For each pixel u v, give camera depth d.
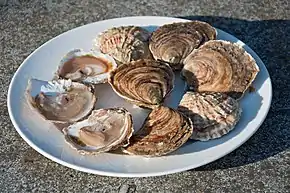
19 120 0.67
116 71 0.71
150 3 0.97
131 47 0.75
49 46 0.78
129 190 0.64
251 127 0.65
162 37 0.76
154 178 0.65
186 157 0.62
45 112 0.68
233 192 0.63
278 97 0.75
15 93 0.71
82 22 0.94
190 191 0.63
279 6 0.94
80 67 0.74
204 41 0.76
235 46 0.73
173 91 0.71
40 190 0.64
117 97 0.71
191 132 0.63
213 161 0.64
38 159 0.68
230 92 0.69
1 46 0.87
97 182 0.65
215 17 0.93
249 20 0.92
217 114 0.65
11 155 0.69
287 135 0.69
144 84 0.69
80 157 0.62
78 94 0.70
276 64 0.81
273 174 0.65
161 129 0.63
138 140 0.63
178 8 0.96
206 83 0.70
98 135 0.63
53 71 0.75
